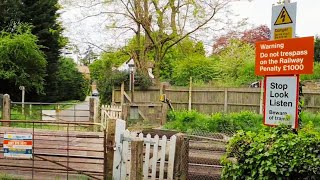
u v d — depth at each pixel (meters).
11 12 28.08
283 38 5.54
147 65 25.39
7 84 25.73
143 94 21.27
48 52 31.06
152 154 7.79
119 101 20.92
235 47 27.59
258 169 4.85
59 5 26.45
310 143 4.62
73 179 7.46
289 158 4.67
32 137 7.50
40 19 30.41
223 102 20.56
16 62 23.66
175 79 27.33
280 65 5.48
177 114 17.28
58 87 35.94
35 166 7.80
